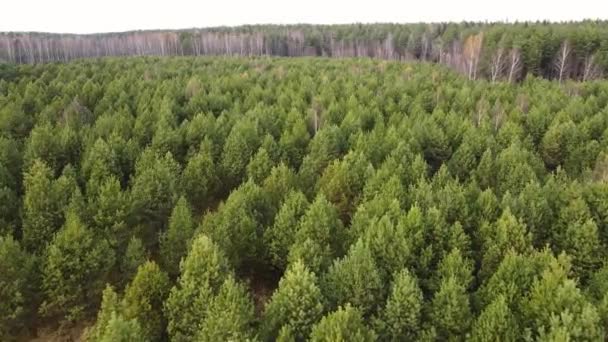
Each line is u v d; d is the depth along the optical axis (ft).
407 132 145.89
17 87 210.59
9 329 86.53
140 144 153.58
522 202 99.71
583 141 146.61
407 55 433.07
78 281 89.76
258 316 92.53
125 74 257.96
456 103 188.44
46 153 132.36
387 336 76.54
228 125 158.30
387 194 102.78
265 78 249.14
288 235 97.91
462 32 388.98
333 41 480.23
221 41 489.67
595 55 288.10
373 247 88.89
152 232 114.93
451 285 75.51
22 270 86.02
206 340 70.59
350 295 79.20
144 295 78.95
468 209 100.22
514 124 150.51
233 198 101.55
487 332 69.21
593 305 71.10
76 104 177.17
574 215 97.04
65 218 102.01
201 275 78.79
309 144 145.18
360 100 192.95
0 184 113.29
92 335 77.77
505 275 78.59
